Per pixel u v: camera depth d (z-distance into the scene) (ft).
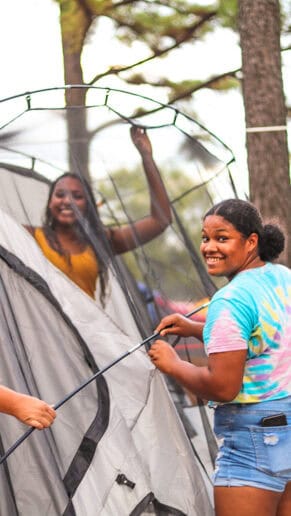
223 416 11.39
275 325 11.18
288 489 11.74
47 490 12.37
